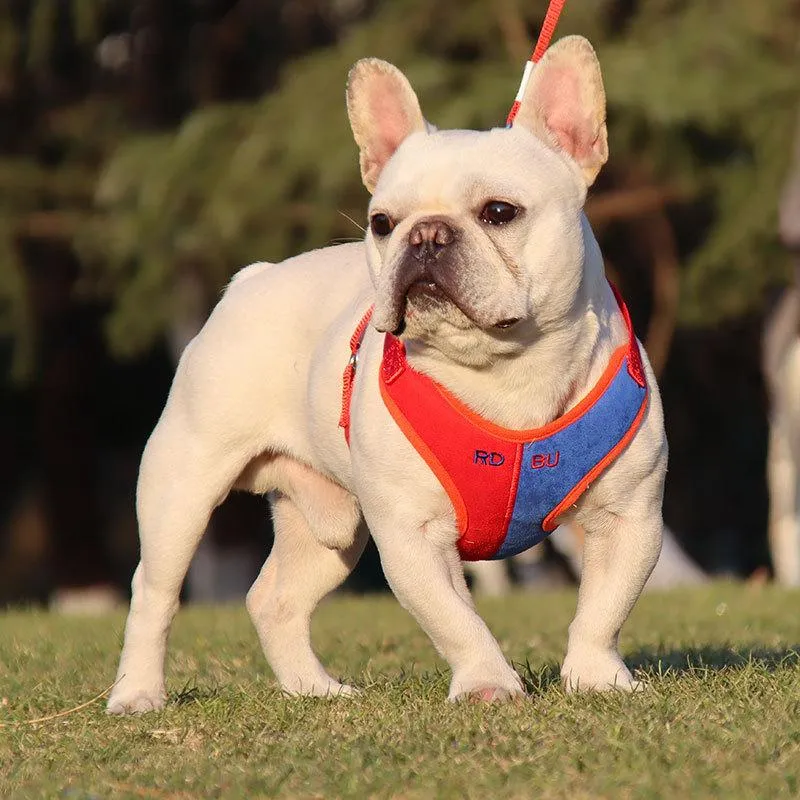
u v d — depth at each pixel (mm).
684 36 25906
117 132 30047
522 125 8492
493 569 22750
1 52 28688
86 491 34031
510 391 8289
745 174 25891
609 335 8492
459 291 7816
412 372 8344
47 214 29016
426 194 8062
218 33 30375
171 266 27266
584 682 8656
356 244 9930
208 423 9617
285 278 9766
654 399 8672
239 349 9609
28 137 30188
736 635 12570
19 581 40594
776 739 7410
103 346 32406
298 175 26062
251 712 8797
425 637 13211
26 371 28688
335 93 26500
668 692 8547
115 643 13031
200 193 26797
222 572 31969
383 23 27609
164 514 9672
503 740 7582
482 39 27469
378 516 8562
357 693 9508
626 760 7141
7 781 7531
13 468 36812
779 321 20953
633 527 8648
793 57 26406
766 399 29828
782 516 22656
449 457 8289
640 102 24500
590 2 27156
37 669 11523
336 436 9156
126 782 7363
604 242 28234
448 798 6746
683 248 28891
